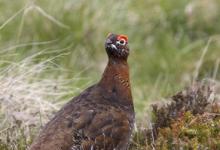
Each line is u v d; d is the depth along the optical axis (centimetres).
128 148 1833
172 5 3067
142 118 2178
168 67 2770
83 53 2688
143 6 3036
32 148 1577
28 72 2088
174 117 1897
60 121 1630
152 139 1833
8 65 2198
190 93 1952
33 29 2653
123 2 2909
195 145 1716
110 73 1767
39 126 1944
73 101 1717
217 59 2705
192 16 3041
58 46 2644
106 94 1739
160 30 2978
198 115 1844
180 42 2944
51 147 1572
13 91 2005
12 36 2627
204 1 3097
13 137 1864
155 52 2875
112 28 2805
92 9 2789
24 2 2716
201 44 2914
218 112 1889
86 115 1650
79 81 2495
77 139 1605
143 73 2772
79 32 2716
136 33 2927
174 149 1728
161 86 2627
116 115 1686
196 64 2744
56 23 2684
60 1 2738
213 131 1791
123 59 1777
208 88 1977
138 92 2561
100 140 1636
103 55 2739
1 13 2700
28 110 1989
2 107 1973
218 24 3045
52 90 2148
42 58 2266
